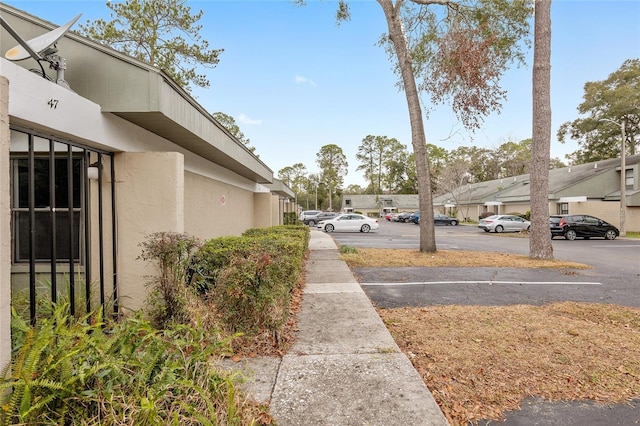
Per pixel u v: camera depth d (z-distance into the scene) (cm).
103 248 418
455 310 498
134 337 214
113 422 167
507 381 294
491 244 1583
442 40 1039
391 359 321
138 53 1445
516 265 888
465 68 978
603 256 1173
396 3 1061
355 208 6344
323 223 2419
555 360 331
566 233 1891
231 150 704
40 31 389
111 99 373
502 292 616
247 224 1233
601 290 635
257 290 361
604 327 425
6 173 164
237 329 354
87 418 170
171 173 417
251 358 323
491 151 5659
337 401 250
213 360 250
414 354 344
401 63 1089
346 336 380
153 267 412
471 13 1081
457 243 1633
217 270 406
